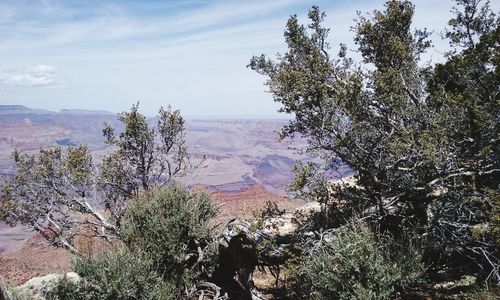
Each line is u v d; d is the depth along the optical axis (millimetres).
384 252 8055
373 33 12484
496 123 8523
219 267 11266
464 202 8336
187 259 11172
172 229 11078
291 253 9188
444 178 8602
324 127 9039
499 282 7430
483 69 9227
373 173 9180
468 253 8914
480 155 8172
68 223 15492
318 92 8773
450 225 8789
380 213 9219
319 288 7988
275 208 11258
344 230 8406
